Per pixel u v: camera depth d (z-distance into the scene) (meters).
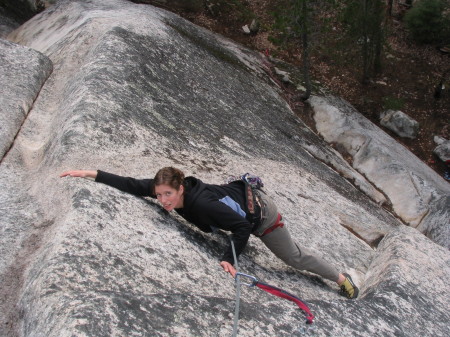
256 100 8.46
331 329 2.79
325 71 12.34
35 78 5.42
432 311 3.54
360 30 11.40
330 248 4.62
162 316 2.35
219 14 12.97
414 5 13.78
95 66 5.31
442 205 7.80
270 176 5.54
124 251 2.86
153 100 5.38
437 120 12.09
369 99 12.05
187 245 3.24
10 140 4.27
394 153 9.18
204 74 7.49
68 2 8.97
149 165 4.09
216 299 2.61
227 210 2.97
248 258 3.64
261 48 12.37
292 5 9.41
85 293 2.35
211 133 5.78
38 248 2.94
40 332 2.22
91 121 4.20
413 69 13.03
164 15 9.03
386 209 8.19
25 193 3.57
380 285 3.72
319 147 8.48
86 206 3.03
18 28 9.25
